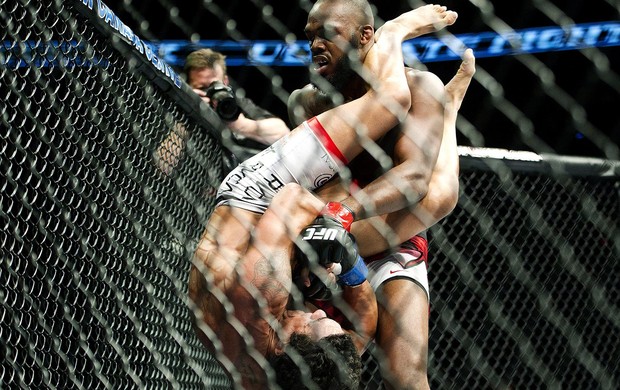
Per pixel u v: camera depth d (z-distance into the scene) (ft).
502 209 12.26
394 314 8.91
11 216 7.70
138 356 9.41
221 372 12.21
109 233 8.78
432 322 12.03
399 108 8.23
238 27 14.40
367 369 11.71
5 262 7.80
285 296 7.50
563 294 12.30
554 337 12.28
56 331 8.29
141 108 9.53
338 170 8.46
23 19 7.28
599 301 11.95
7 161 7.73
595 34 13.05
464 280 12.09
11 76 7.21
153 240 9.91
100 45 8.43
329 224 7.63
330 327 7.57
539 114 13.32
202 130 11.41
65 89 7.89
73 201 8.04
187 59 13.05
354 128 8.27
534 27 13.46
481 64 13.99
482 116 12.58
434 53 14.58
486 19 6.45
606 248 12.34
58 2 7.60
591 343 12.39
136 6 13.23
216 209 8.67
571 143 13.04
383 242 9.05
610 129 12.59
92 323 8.43
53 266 7.79
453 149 9.44
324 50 8.86
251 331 7.58
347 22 8.79
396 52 8.64
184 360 10.80
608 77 6.40
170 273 10.36
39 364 7.58
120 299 8.98
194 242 11.28
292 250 7.85
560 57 13.12
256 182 8.52
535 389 12.13
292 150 8.42
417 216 8.95
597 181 11.95
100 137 8.55
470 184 12.21
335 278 8.06
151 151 9.84
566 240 11.89
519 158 11.69
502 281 11.46
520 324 12.17
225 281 7.82
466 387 11.86
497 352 12.10
